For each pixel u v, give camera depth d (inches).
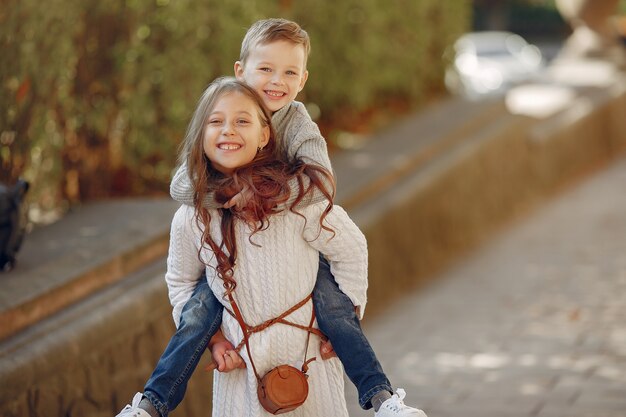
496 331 309.7
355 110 444.1
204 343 144.1
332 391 146.4
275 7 356.2
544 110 597.9
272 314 143.0
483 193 461.4
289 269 142.6
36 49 259.9
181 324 144.8
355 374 142.3
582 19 727.1
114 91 301.9
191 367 143.1
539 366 271.4
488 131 483.2
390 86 472.4
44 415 187.2
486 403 243.9
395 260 354.9
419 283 373.4
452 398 249.4
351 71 422.3
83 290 215.2
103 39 297.1
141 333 217.3
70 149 294.0
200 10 306.3
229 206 139.7
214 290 145.1
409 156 391.9
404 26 473.1
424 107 497.7
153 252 241.1
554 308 333.7
